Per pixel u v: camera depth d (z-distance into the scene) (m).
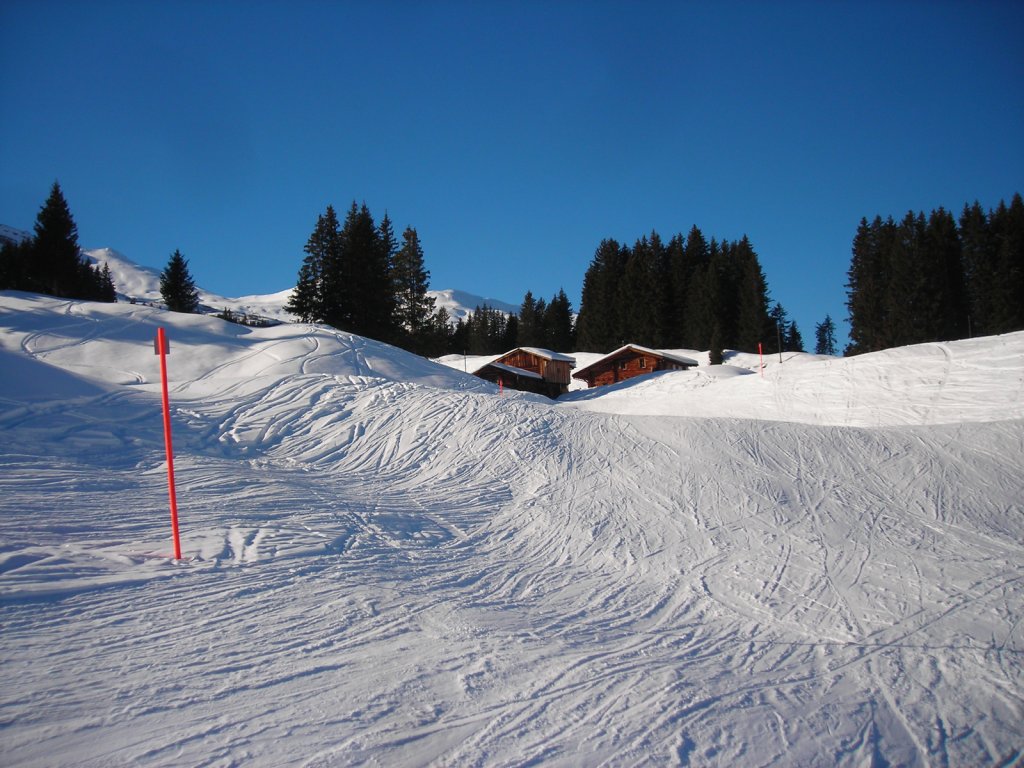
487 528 10.17
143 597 5.71
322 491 11.12
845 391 25.23
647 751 4.02
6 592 5.33
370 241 53.19
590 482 12.74
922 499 12.17
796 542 9.83
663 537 9.95
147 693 4.12
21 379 16.53
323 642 5.24
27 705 3.83
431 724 4.12
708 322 69.94
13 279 51.78
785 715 4.70
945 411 21.33
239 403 17.16
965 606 7.40
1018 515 11.49
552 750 3.93
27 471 9.79
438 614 6.28
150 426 14.48
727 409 27.14
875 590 7.91
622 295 77.25
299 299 56.25
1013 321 55.47
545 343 92.25
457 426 15.90
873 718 4.74
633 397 35.44
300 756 3.59
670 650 5.94
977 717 4.84
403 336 57.62
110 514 8.20
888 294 59.94
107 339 24.11
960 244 61.22
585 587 7.87
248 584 6.36
